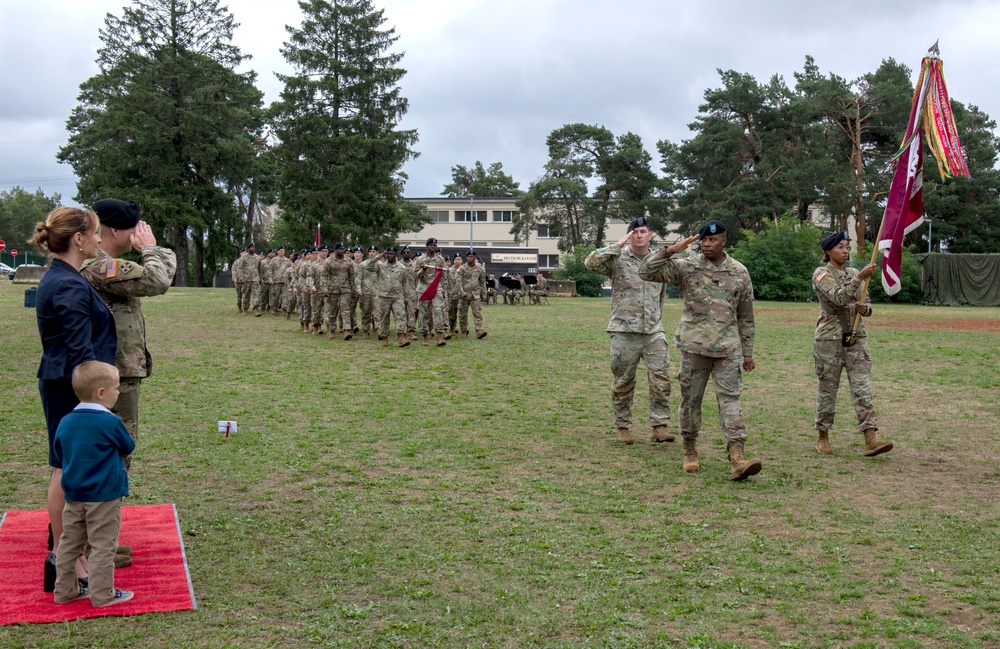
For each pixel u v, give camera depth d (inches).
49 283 193.0
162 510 252.1
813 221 2783.0
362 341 777.6
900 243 344.8
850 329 332.8
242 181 2519.7
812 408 443.2
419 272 753.6
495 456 331.6
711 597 192.9
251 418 398.3
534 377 553.6
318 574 204.4
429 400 459.2
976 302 1817.2
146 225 221.5
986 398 475.5
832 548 225.5
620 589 196.7
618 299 361.1
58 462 191.9
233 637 169.8
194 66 2257.6
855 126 2486.5
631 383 359.3
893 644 168.9
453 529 239.6
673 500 271.9
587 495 277.0
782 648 167.5
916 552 222.8
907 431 385.1
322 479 293.1
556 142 2898.6
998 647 167.3
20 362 573.9
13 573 200.8
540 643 169.5
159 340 745.6
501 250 2201.0
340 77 2330.2
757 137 2566.4
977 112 2632.9
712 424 402.9
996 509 263.4
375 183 2321.6
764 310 1466.5
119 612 179.5
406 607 185.6
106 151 2199.8
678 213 2546.8
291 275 981.2
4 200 4003.4
